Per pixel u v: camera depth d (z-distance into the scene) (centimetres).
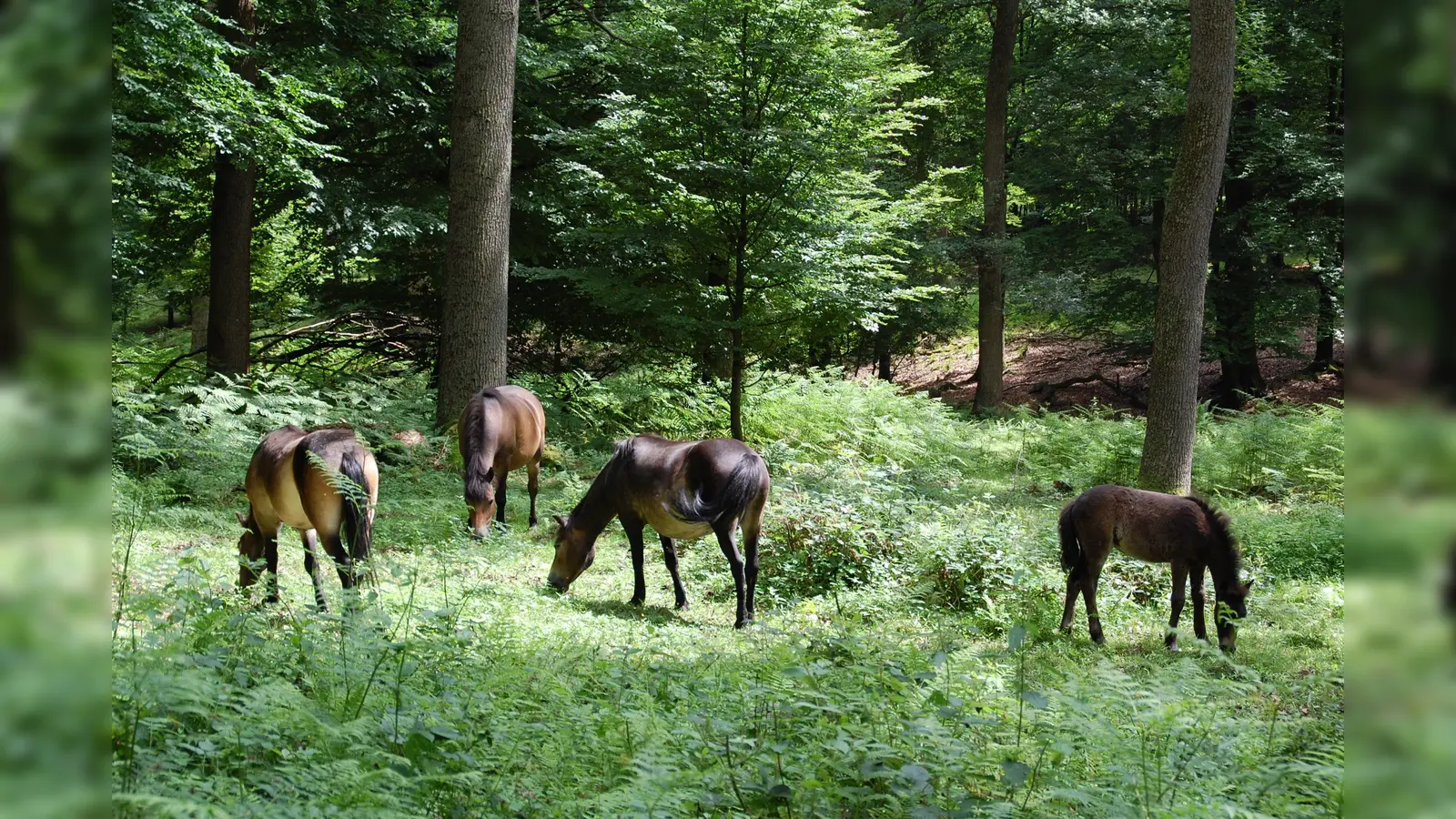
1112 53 2450
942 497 1345
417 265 1909
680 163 1465
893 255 2355
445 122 1755
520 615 725
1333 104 2241
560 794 377
